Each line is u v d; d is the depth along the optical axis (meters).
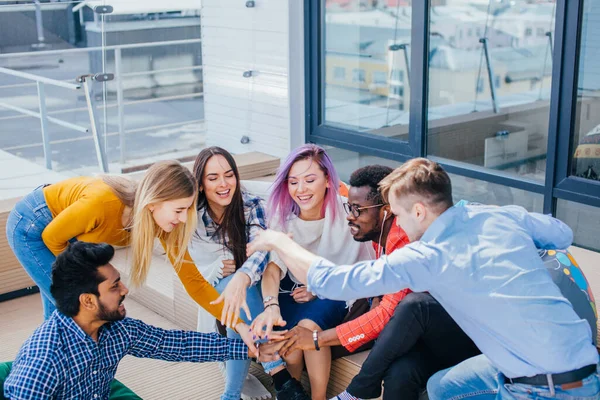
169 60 5.51
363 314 2.89
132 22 5.21
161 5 5.36
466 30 4.36
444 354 2.60
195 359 2.66
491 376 2.34
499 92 4.29
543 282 2.18
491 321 2.17
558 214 4.13
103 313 2.29
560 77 3.94
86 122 5.18
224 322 2.79
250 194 3.16
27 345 2.27
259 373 3.39
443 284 2.19
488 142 4.41
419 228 2.31
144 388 3.34
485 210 2.31
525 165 4.25
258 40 5.44
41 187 2.99
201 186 2.95
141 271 2.72
